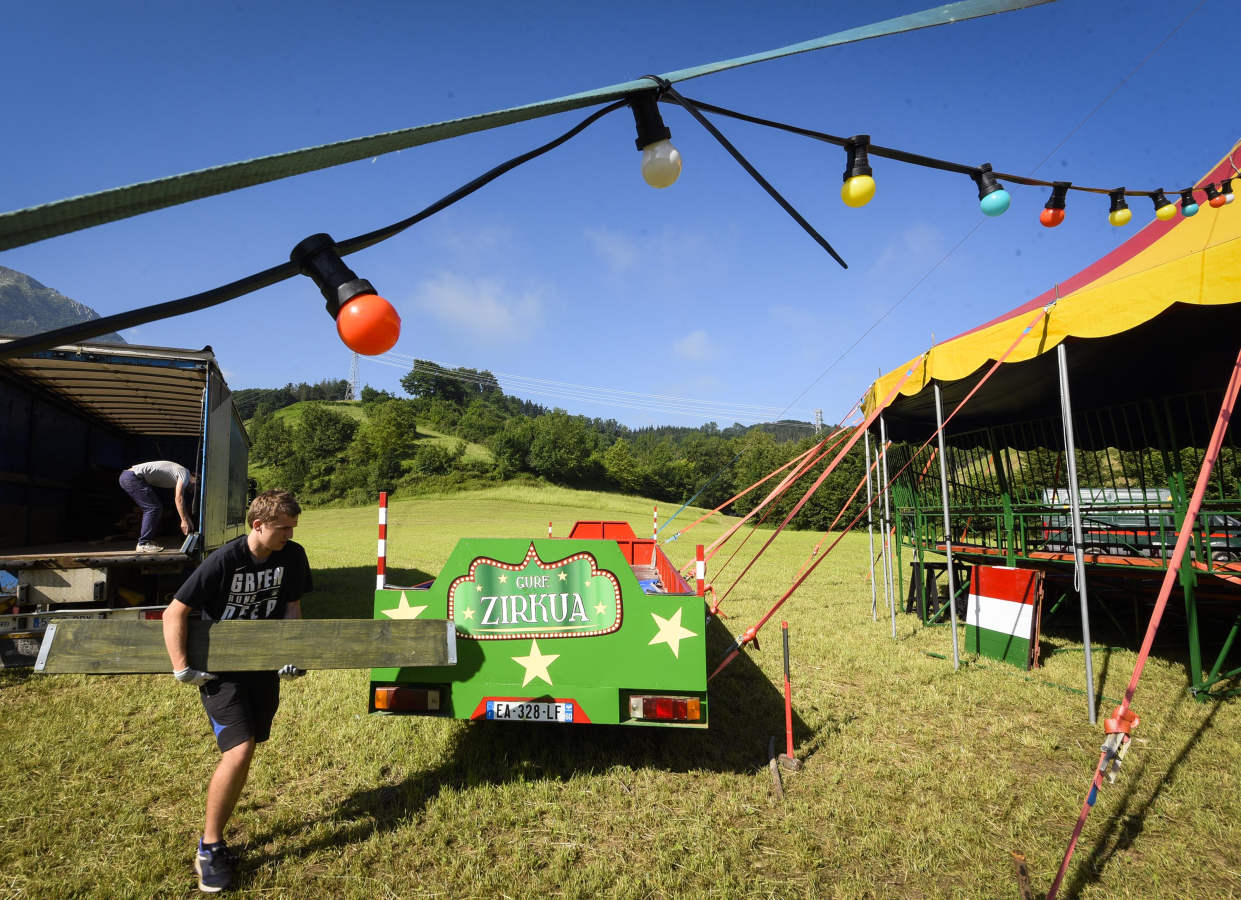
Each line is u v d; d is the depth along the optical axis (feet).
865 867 10.40
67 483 29.73
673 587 16.16
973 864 10.44
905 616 30.66
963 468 34.17
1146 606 27.35
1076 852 10.81
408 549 63.93
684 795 12.43
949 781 13.08
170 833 10.77
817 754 14.42
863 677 20.21
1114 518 30.96
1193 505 9.39
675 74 3.24
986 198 5.23
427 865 10.21
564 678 12.51
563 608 12.64
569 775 13.16
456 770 13.29
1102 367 23.24
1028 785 13.14
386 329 2.70
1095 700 17.90
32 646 18.20
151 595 22.53
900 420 32.42
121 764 13.29
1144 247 24.30
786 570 50.39
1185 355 22.11
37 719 15.48
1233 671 19.31
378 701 12.66
